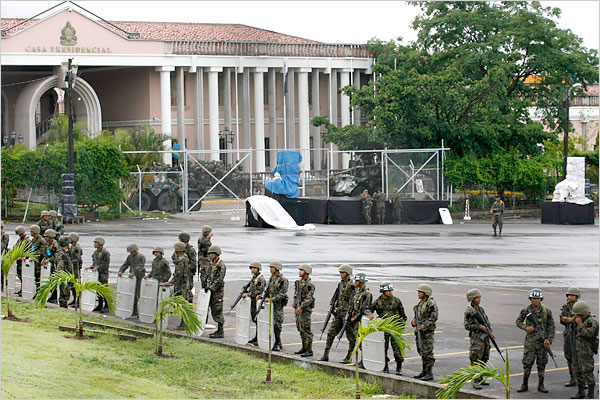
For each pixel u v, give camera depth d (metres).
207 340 29.14
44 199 74.81
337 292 26.34
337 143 97.69
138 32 109.50
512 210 92.31
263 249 54.09
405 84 90.38
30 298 36.59
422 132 89.31
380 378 23.95
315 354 27.48
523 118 100.81
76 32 100.06
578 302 22.62
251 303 28.91
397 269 45.78
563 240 62.19
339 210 74.56
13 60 95.94
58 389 21.08
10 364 22.88
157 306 30.67
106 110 114.75
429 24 102.12
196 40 109.31
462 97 91.25
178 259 31.14
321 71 120.75
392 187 82.81
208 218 79.00
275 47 114.62
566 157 86.31
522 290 39.19
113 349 27.16
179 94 109.00
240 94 116.44
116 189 77.00
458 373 21.28
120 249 52.28
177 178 87.44
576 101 136.00
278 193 72.94
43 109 113.00
